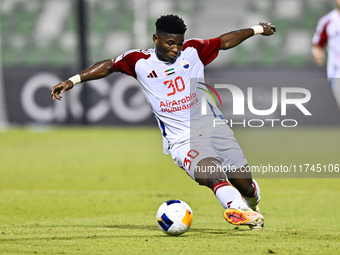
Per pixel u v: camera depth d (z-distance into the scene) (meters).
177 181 42.09
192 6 105.12
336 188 38.22
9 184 39.44
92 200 32.44
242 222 17.23
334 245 17.34
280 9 102.69
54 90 19.34
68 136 71.81
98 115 79.06
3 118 79.81
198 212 28.31
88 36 99.62
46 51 101.88
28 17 106.44
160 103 19.44
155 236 19.19
